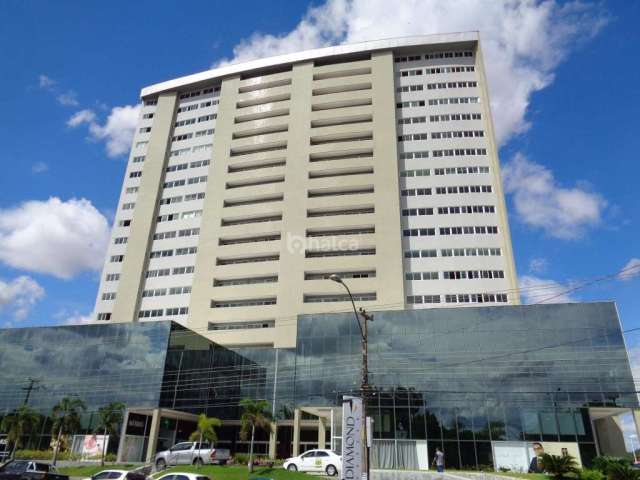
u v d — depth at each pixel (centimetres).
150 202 9019
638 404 4419
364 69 9000
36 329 6266
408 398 4866
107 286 8562
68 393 5753
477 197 7625
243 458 4788
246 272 7831
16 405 5859
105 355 5866
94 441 5303
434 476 3509
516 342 4888
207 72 9988
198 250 8231
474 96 8394
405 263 7362
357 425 2245
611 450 4875
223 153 9050
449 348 5022
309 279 7550
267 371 6388
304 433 6450
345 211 7981
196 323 7619
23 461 3136
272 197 8412
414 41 8888
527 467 4322
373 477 3588
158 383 5531
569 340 4788
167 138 9644
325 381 5288
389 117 8369
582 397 4525
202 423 4450
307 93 9050
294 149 8606
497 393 4703
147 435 5416
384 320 5334
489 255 7225
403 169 8044
